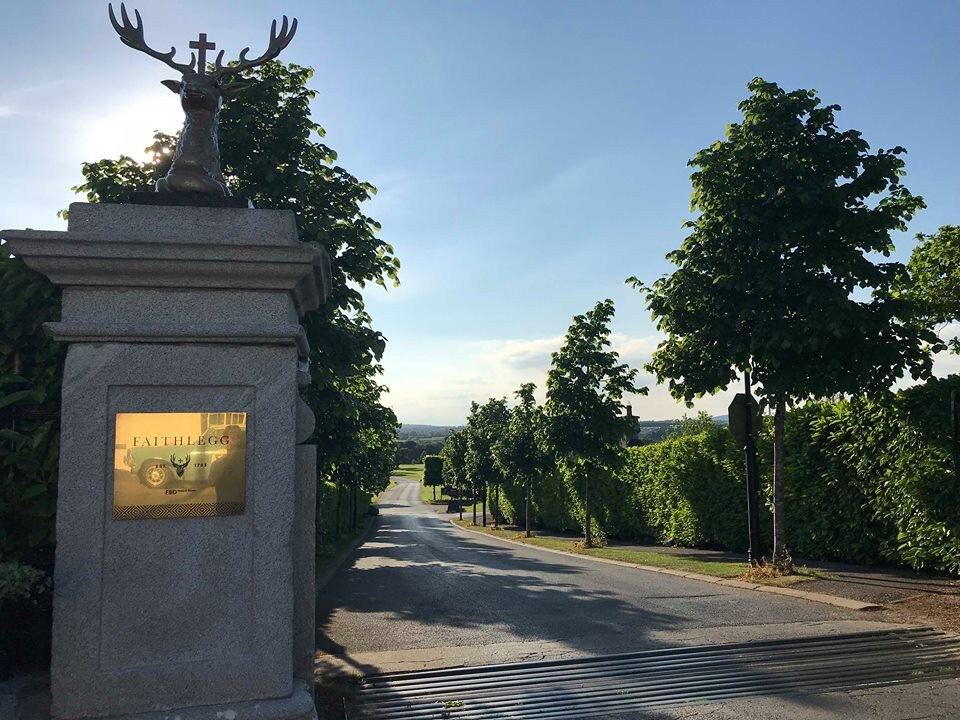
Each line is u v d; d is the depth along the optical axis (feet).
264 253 13.91
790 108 37.73
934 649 22.80
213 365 14.03
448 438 174.60
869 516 40.04
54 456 15.33
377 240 35.81
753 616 28.19
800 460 45.55
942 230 47.73
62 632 13.02
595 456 73.10
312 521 15.24
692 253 40.70
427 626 28.76
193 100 15.37
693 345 41.96
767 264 38.14
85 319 13.70
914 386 35.55
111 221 14.01
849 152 37.29
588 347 74.18
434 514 195.72
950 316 46.52
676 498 65.51
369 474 111.96
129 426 13.65
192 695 13.34
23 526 15.26
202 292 14.12
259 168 33.81
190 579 13.60
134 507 13.51
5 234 13.03
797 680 20.33
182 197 14.76
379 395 59.00
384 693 19.63
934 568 35.06
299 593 14.97
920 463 34.76
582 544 72.74
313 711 13.87
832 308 35.09
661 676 20.86
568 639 25.34
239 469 13.97
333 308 33.91
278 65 36.63
